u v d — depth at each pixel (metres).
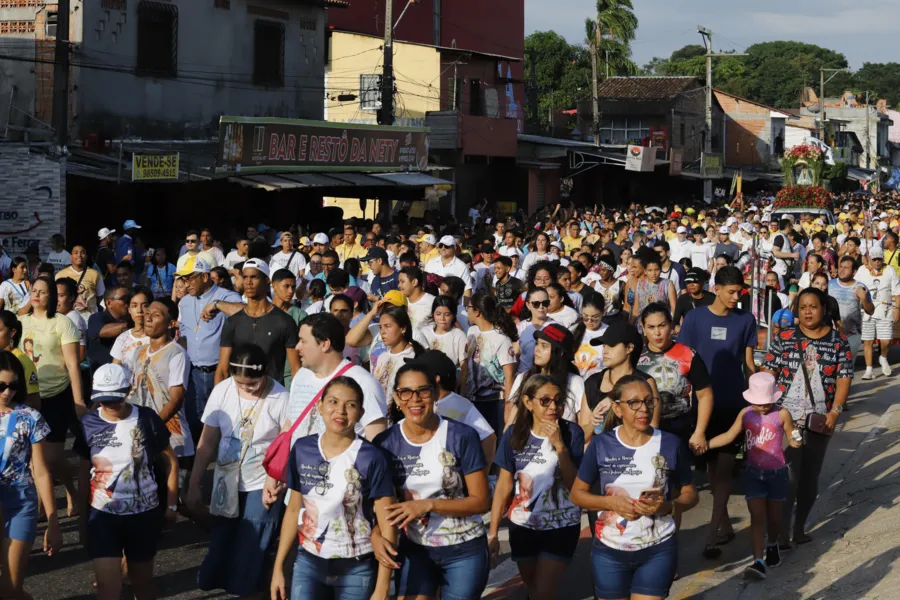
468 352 8.73
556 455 5.97
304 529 5.33
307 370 6.27
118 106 22.98
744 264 19.09
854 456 10.73
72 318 9.84
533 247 19.80
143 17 23.44
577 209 42.94
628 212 37.91
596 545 5.70
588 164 43.78
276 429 6.36
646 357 7.62
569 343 7.04
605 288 12.27
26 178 19.44
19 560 6.27
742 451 8.34
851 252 19.16
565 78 66.06
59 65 19.41
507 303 11.05
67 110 21.03
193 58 24.84
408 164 27.86
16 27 22.41
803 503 8.12
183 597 7.06
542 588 6.05
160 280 16.83
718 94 69.88
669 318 7.58
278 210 26.75
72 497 8.73
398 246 17.80
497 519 6.06
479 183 38.53
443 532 5.40
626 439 5.60
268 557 6.36
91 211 22.06
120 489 6.19
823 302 7.96
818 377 7.95
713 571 7.70
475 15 45.22
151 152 21.41
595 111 46.88
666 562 5.57
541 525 6.00
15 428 6.27
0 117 22.53
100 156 21.25
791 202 33.12
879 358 16.39
